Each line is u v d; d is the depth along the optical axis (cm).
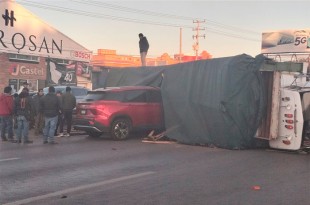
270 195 695
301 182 794
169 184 776
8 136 1438
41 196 693
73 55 3719
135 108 1468
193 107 1320
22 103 1365
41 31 3431
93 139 1474
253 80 1223
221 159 1056
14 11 3222
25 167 939
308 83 1262
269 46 3491
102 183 786
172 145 1323
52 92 1356
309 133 1164
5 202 656
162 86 1455
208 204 642
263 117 1227
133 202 655
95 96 1459
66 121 1612
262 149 1250
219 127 1244
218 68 1259
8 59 3228
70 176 848
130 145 1317
